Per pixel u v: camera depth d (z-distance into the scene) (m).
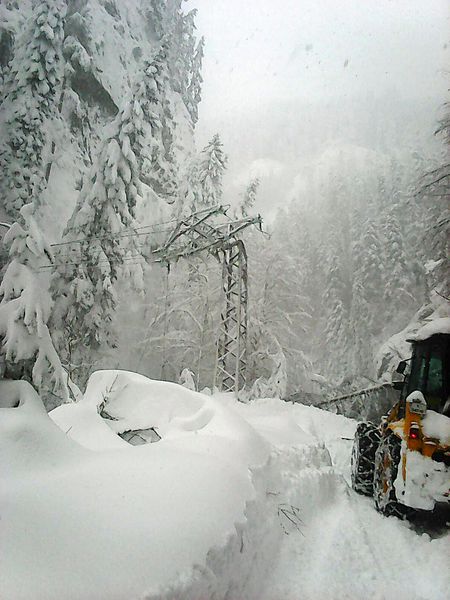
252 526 3.88
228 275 18.78
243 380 17.94
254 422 8.38
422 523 5.44
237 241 18.27
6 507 2.86
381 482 6.08
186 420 6.22
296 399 24.27
